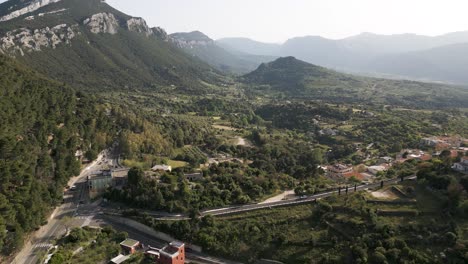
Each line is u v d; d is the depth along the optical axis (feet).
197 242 394.11
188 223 410.31
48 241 401.70
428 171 445.37
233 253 379.55
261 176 531.09
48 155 508.12
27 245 392.88
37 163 482.28
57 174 501.97
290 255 365.61
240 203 453.17
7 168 413.18
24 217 394.52
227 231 398.42
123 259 369.09
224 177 502.38
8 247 370.53
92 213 469.57
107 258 373.81
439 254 329.31
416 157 622.95
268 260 368.07
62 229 428.56
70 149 563.48
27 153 470.39
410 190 423.23
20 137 491.31
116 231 424.46
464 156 499.51
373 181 498.28
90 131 641.81
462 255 317.22
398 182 456.86
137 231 432.25
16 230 373.20
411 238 351.05
